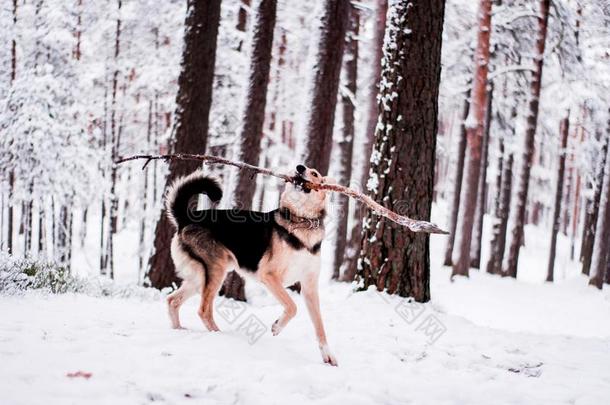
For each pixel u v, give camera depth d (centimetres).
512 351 520
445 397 371
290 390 351
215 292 515
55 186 1582
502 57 1927
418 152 708
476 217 2200
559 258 3105
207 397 327
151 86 1781
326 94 1125
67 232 1789
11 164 1541
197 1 1010
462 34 1891
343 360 443
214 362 387
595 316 1481
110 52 1919
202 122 1022
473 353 498
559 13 1780
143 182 2011
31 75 1570
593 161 2203
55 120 1580
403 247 704
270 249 476
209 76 1027
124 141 2045
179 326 514
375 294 697
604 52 1748
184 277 527
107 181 1830
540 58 1827
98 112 1933
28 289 696
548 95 2031
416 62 706
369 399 345
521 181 1984
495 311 1497
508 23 1844
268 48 1138
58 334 437
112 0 1817
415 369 429
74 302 637
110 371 351
